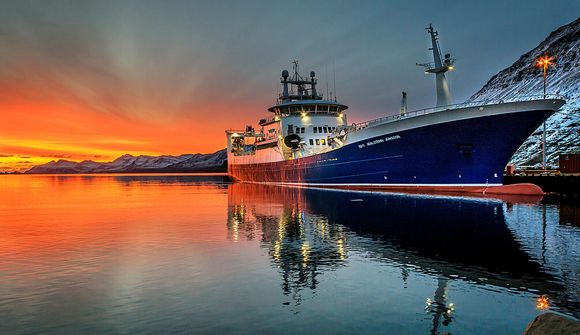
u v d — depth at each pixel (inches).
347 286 430.3
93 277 477.7
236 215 1088.8
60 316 353.7
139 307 374.0
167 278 470.3
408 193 1674.5
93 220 1031.0
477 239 670.5
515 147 1467.8
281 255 580.4
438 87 1676.9
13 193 2445.9
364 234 740.0
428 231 757.3
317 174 2246.6
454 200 1339.8
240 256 578.6
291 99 2738.7
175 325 332.2
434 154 1596.9
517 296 389.1
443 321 334.3
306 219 965.8
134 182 4658.0
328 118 2576.3
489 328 320.2
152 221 992.9
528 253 563.8
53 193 2425.0
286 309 365.1
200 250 625.0
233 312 359.3
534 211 1031.6
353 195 1658.5
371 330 318.7
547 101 1355.8
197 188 2856.8
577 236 687.7
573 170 1745.8
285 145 2551.7
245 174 3649.1
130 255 595.5
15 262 555.8
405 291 409.4
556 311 350.0
